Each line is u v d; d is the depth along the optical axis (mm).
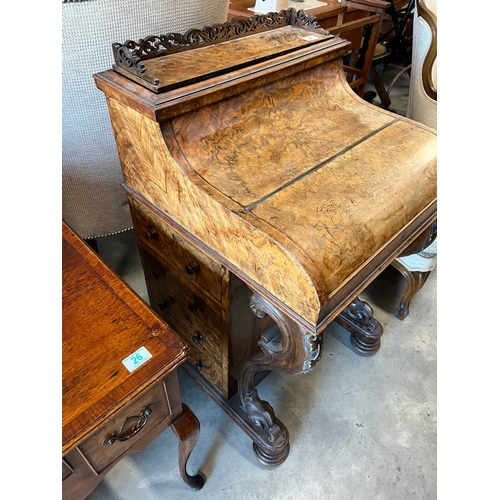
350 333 1460
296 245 626
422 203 816
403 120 956
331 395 1286
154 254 1070
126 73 758
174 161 728
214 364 1133
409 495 1079
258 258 677
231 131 807
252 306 767
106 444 653
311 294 613
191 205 761
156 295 1231
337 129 911
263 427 1096
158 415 748
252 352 1146
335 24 2273
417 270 1367
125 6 1003
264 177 757
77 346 667
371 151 853
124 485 1059
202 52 876
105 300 741
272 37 987
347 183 766
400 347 1441
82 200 1311
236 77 802
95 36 1010
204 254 851
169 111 708
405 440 1189
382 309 1566
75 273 787
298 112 917
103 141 1214
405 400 1287
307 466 1119
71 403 597
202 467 1102
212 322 1006
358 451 1157
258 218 662
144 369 645
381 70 3354
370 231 711
